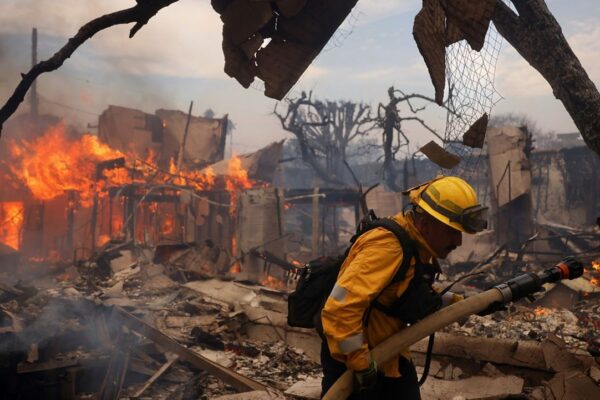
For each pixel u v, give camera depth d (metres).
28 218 26.77
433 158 2.55
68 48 4.38
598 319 7.20
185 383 5.88
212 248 13.80
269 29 4.10
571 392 4.17
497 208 19.06
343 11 4.01
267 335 7.04
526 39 5.41
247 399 3.88
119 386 5.71
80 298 7.21
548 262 14.96
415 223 2.20
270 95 4.21
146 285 11.99
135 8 4.26
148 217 26.73
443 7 3.24
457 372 4.91
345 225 36.84
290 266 14.72
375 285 2.02
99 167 24.48
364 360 2.04
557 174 35.34
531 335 5.85
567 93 5.27
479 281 12.91
